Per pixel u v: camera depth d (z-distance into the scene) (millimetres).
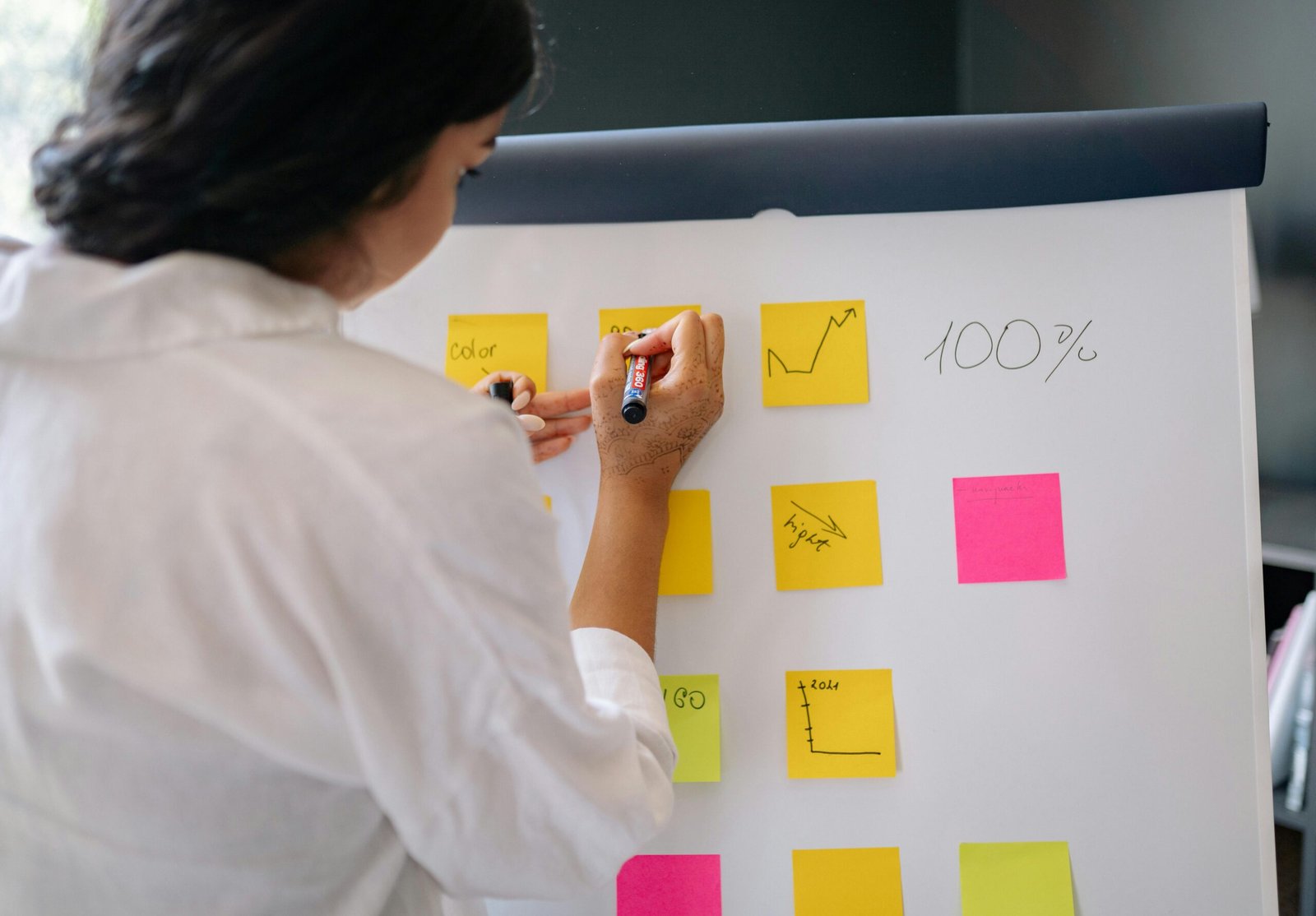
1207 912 765
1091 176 787
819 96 1238
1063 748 775
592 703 525
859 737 784
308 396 419
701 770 789
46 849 427
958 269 800
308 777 442
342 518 406
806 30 1228
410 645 418
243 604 401
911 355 801
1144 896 769
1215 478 778
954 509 792
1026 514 786
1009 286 796
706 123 1247
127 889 431
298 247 455
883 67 1230
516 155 816
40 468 410
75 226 433
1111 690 775
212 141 394
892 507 795
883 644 790
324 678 412
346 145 412
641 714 608
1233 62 1149
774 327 809
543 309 824
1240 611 771
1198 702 771
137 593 399
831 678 790
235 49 385
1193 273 785
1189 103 1180
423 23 413
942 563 790
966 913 773
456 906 695
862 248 806
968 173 792
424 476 415
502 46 449
